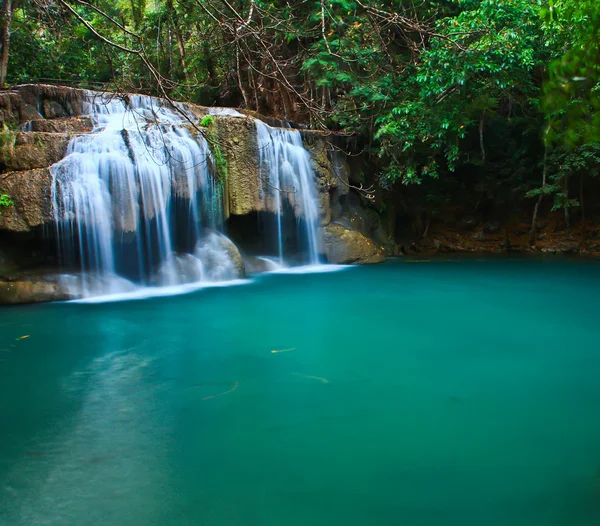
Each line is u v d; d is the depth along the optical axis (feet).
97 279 38.78
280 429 17.46
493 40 44.73
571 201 63.21
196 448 16.21
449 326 30.53
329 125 61.77
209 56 68.28
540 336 28.40
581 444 16.38
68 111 47.85
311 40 58.29
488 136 70.33
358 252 57.11
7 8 51.55
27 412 18.85
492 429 17.44
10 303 35.42
